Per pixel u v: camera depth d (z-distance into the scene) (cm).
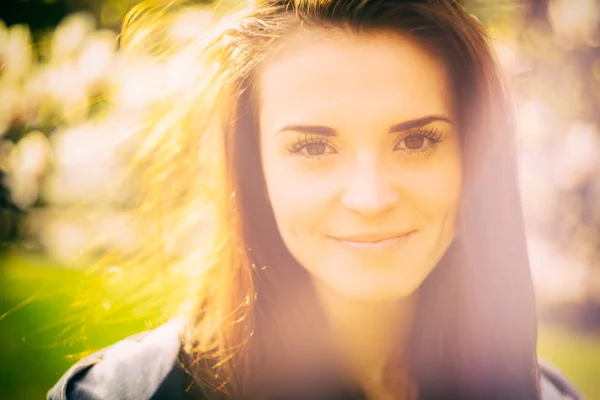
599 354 279
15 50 217
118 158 189
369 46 80
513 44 257
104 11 222
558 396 122
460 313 107
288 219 85
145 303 134
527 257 109
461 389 109
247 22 93
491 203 101
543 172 307
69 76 206
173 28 138
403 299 100
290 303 105
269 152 87
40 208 252
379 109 79
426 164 83
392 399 109
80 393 98
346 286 84
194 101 108
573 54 279
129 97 177
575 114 291
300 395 104
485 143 96
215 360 101
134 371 99
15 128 221
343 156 82
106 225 170
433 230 84
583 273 322
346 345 104
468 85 89
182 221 123
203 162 115
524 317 110
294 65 81
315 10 82
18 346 232
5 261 283
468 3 227
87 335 140
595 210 316
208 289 108
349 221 82
